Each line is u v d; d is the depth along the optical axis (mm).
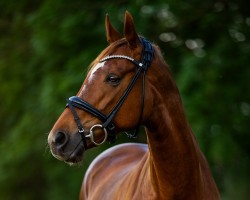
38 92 16547
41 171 20391
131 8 13609
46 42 15234
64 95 14336
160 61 6027
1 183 20172
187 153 6055
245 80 13320
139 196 6297
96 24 14594
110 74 5777
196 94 12570
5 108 18109
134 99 5820
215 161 12961
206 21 13781
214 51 13320
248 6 14117
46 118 16438
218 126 12977
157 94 5949
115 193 6906
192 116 12469
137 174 6535
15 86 17469
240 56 13492
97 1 14875
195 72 12641
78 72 14156
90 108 5691
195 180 6094
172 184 6039
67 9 15195
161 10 13945
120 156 8086
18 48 17594
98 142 5766
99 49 14336
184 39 14641
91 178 8148
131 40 5914
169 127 5992
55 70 15602
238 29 13930
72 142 5652
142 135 14609
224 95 13062
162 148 6016
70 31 14586
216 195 6379
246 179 15547
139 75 5867
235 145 12945
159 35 14516
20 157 18609
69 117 5703
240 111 13500
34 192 21172
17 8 17062
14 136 17172
